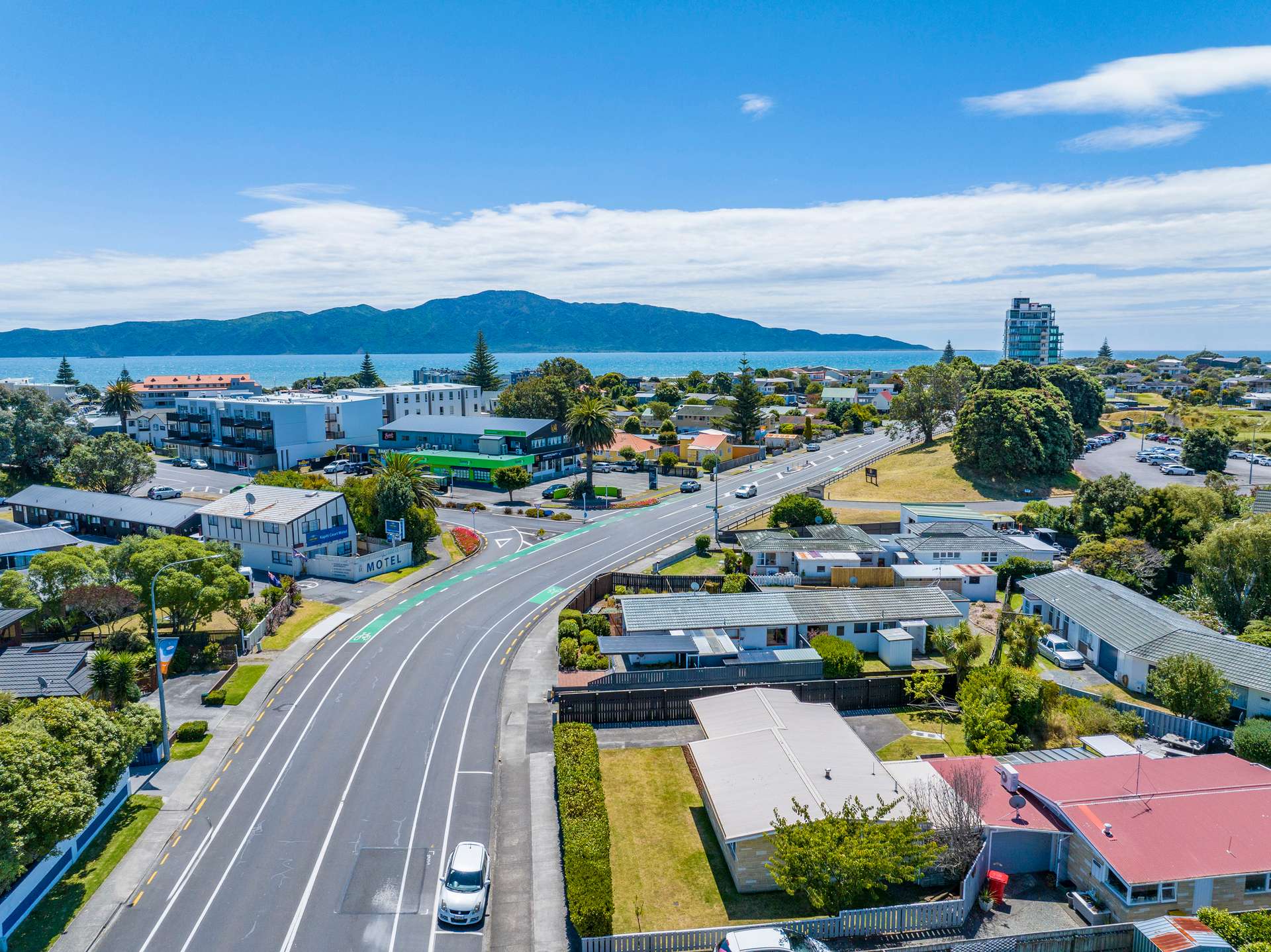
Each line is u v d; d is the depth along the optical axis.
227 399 136.38
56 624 55.22
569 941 27.42
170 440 140.50
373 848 32.50
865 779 32.41
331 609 61.78
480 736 42.00
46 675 42.12
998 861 31.16
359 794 36.47
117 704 41.34
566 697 43.31
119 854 31.80
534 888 30.22
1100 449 137.38
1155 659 46.38
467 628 57.97
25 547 68.19
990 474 107.31
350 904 29.17
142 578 53.50
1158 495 71.31
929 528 75.12
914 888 29.91
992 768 34.69
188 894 29.62
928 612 54.53
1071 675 50.88
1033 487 104.50
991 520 80.44
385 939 27.44
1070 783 32.78
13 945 26.77
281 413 125.25
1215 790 32.12
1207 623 54.09
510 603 63.50
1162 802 31.19
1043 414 107.88
